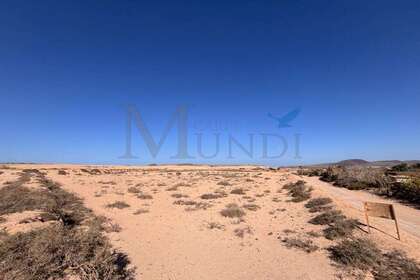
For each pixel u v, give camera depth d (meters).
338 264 7.45
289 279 6.89
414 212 13.26
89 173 53.62
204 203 18.11
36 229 8.14
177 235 10.91
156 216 14.38
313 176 44.50
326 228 10.77
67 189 24.81
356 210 13.45
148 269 7.59
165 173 56.19
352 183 25.12
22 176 33.34
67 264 5.88
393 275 6.50
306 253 8.50
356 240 8.74
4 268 5.29
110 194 22.56
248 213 14.92
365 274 6.78
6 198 14.53
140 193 23.69
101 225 11.67
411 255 7.68
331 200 16.08
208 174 52.22
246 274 7.29
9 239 6.68
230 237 10.59
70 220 11.61
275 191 24.64
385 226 10.48
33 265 5.47
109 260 6.67
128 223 12.75
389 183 21.83
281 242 9.79
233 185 29.98
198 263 8.07
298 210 15.33
